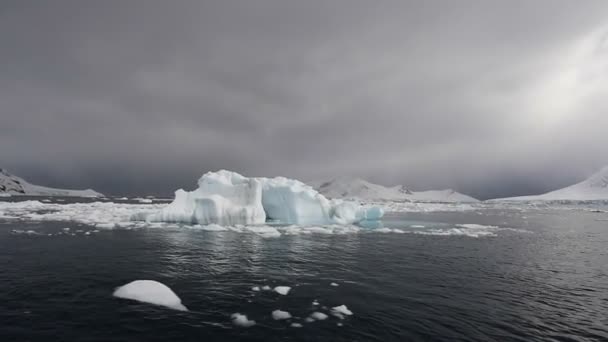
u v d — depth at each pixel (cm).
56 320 796
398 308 933
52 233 2252
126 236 2175
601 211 7650
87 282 1116
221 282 1150
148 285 1020
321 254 1708
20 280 1127
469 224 3694
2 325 761
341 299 999
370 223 3747
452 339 745
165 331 747
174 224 2908
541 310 954
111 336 718
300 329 774
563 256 1795
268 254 1670
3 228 2469
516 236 2641
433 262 1572
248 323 802
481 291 1127
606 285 1233
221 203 2977
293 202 3428
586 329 826
